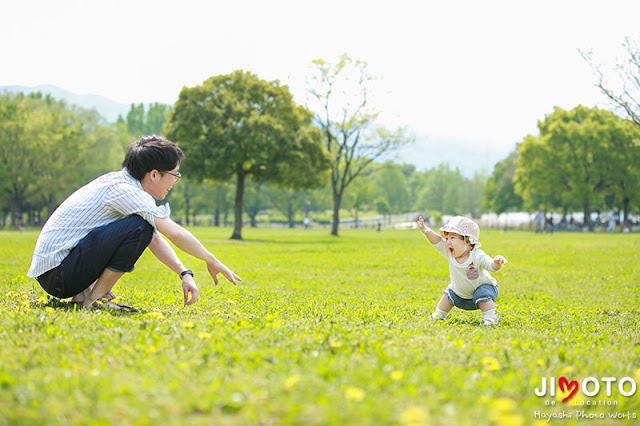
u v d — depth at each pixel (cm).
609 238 3506
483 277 581
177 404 229
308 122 3744
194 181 3406
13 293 577
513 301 835
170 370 281
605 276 1291
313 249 2336
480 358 332
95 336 357
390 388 254
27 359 292
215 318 458
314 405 227
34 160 5794
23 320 390
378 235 4503
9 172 5681
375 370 282
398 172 11988
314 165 3575
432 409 229
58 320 401
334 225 4303
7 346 318
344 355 320
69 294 477
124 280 945
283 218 12150
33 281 771
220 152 3161
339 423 211
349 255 1978
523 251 2203
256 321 451
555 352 377
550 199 7094
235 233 3481
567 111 6431
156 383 257
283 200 8625
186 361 302
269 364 295
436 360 325
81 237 460
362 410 222
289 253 2052
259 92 3412
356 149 4300
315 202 9344
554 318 635
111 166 6888
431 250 2339
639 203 5841
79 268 453
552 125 5934
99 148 6819
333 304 702
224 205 8406
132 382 256
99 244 447
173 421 212
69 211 459
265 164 3388
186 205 8544
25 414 213
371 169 4797
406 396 242
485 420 217
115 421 212
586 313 702
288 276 1204
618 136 5484
